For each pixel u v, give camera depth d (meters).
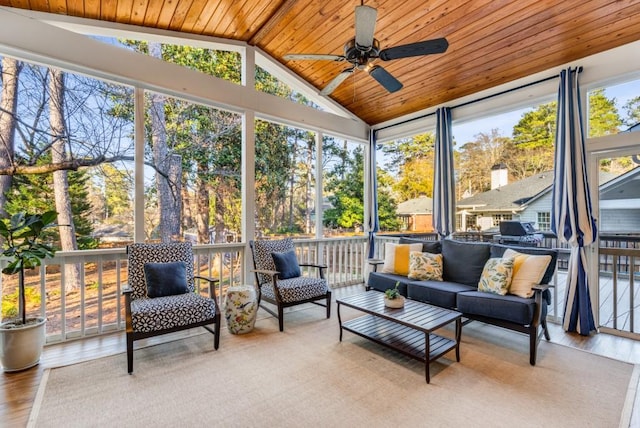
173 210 4.34
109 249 3.21
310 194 5.56
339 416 1.88
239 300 3.19
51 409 1.94
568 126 3.39
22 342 2.40
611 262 3.40
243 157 4.26
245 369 2.45
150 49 4.60
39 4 2.94
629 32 3.06
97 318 3.49
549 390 2.16
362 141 5.89
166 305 2.64
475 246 3.62
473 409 1.95
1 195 3.09
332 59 2.69
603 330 3.27
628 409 1.95
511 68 3.87
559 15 3.01
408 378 2.32
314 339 3.06
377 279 3.96
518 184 5.04
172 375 2.36
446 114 4.71
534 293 2.81
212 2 3.36
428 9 3.28
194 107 4.58
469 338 3.10
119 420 1.84
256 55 4.46
